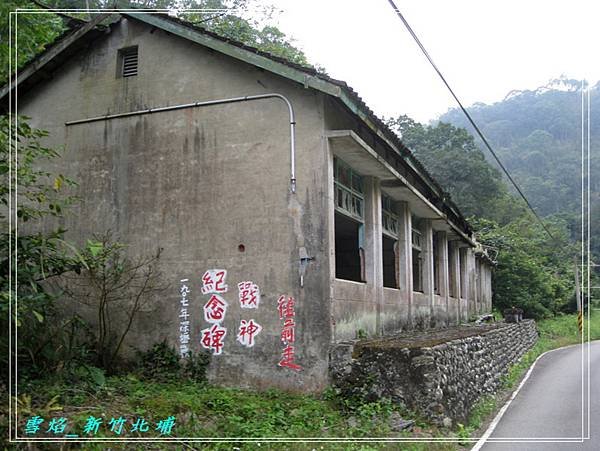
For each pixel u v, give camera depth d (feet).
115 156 41.11
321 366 33.65
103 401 28.91
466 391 35.12
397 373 31.19
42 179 42.80
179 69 39.99
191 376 36.37
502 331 55.21
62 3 63.87
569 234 211.00
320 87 33.65
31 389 29.50
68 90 43.29
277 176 36.32
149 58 41.01
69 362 34.37
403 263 50.72
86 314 39.86
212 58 39.11
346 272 65.00
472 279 88.69
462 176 171.01
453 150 174.60
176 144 39.45
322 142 35.45
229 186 37.55
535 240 156.97
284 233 35.70
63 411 26.23
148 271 38.88
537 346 84.38
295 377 34.17
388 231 48.67
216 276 37.06
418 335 43.04
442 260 67.67
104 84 42.19
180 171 39.09
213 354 36.37
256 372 35.14
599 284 194.59
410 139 184.55
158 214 39.29
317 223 34.99
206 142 38.60
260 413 29.73
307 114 36.14
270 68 35.01
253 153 37.19
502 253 122.62
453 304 71.77
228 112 38.24
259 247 36.22
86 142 42.09
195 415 27.71
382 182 45.11
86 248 37.96
